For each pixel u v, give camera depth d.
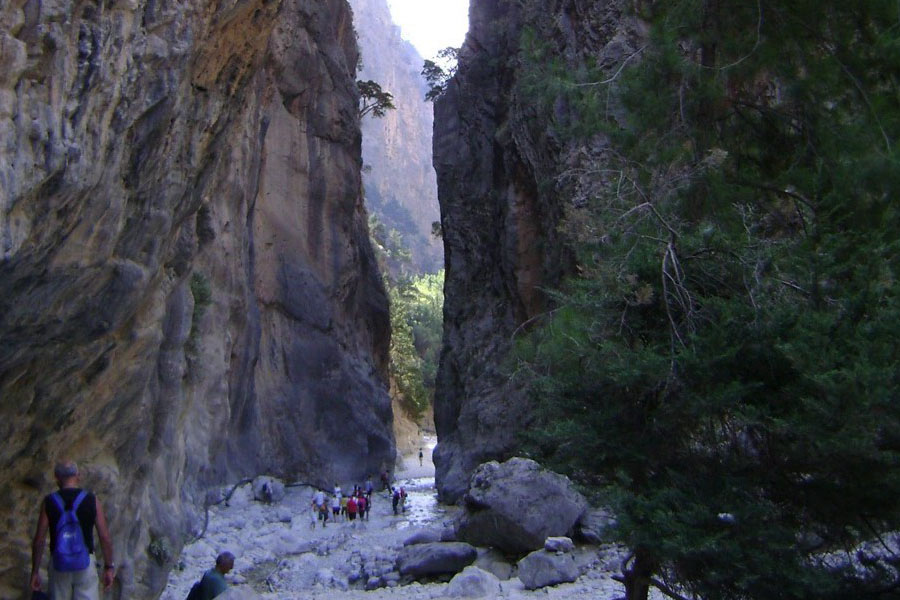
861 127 8.00
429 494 35.03
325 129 38.72
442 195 38.19
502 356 30.81
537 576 13.61
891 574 6.38
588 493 7.50
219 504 26.53
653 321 7.32
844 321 6.29
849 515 6.54
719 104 9.09
